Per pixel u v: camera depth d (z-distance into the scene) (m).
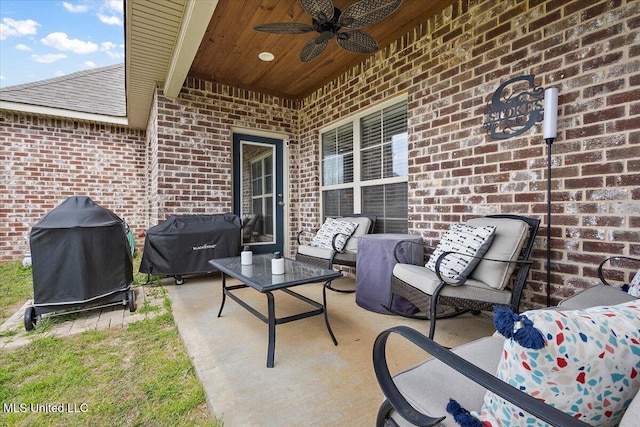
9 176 4.72
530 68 2.05
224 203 4.13
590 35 1.78
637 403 0.50
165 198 3.73
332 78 4.04
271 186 4.64
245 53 3.38
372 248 2.58
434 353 0.69
